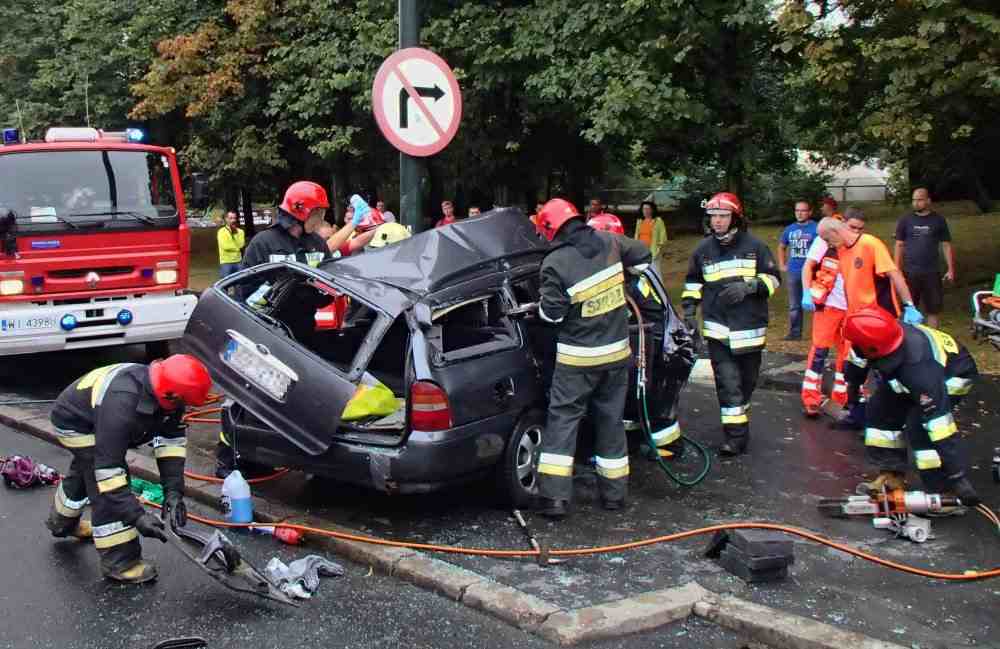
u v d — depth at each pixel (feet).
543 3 44.24
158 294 32.17
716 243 22.57
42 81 76.38
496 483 18.52
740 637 13.52
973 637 13.24
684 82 40.09
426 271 18.66
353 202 35.78
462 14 46.93
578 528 17.78
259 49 65.51
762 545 15.16
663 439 21.71
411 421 16.78
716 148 43.01
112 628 13.93
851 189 102.06
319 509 19.01
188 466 21.34
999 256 49.21
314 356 17.79
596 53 40.50
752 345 22.20
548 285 17.54
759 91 41.09
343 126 59.41
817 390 25.91
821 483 20.38
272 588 14.48
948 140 37.58
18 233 29.17
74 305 30.22
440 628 13.88
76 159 30.58
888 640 13.14
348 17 54.13
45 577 15.85
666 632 13.69
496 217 21.12
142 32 72.69
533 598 14.30
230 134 69.87
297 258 22.20
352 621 14.14
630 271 19.24
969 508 18.49
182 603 14.82
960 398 18.45
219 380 18.98
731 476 20.94
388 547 16.52
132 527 15.53
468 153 59.41
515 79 48.16
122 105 75.87
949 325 36.11
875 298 24.38
